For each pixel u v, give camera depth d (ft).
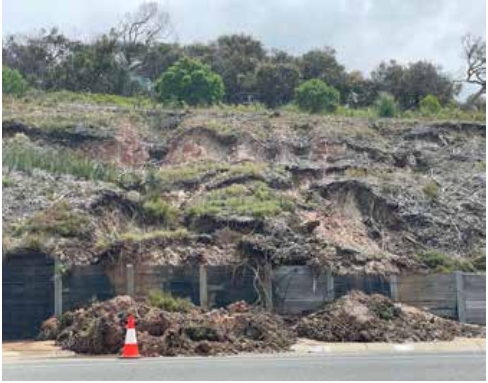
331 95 150.00
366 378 47.06
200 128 123.44
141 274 79.36
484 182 113.50
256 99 167.32
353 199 102.99
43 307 76.95
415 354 62.34
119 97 148.66
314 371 50.19
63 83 157.99
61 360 58.44
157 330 64.85
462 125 131.95
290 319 78.43
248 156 117.91
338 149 120.16
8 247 77.61
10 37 164.55
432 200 105.50
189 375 48.19
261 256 82.58
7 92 136.46
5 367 52.90
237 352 63.93
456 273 82.79
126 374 48.73
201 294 79.71
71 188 96.84
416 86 170.91
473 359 57.41
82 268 78.64
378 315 76.33
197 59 164.55
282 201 99.04
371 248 93.91
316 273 81.46
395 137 128.16
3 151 102.68
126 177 102.63
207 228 90.94
